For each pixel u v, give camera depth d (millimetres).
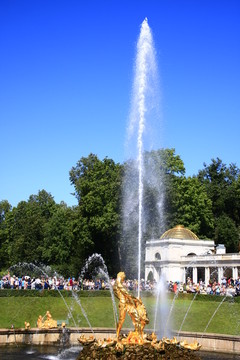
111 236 97625
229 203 126438
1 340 44031
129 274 97688
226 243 114750
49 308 56500
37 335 45750
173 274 86000
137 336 25375
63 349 43125
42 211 151500
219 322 51156
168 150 103000
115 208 95812
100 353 23688
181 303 59000
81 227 100250
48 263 123438
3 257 148000
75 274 106000
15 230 143875
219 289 62281
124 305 26031
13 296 57938
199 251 89250
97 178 103000
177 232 90000
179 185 100875
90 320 53906
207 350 43656
